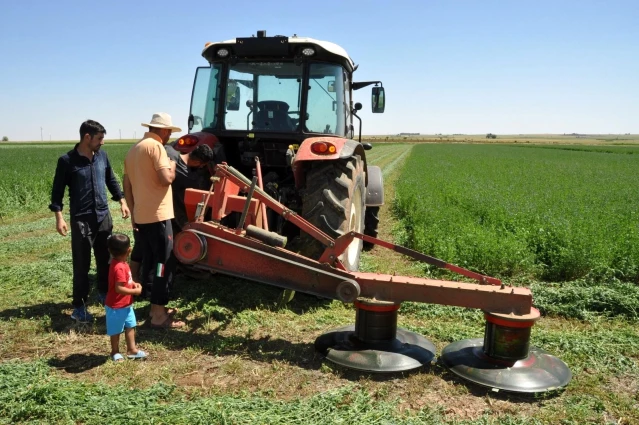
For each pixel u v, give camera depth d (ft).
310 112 19.95
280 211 14.97
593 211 37.32
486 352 13.17
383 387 12.42
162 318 16.03
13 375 12.24
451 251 24.50
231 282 20.62
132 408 10.87
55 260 23.93
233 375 12.91
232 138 21.40
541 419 11.04
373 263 25.12
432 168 91.61
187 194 15.90
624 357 14.19
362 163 22.17
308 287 14.14
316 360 13.87
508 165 107.24
